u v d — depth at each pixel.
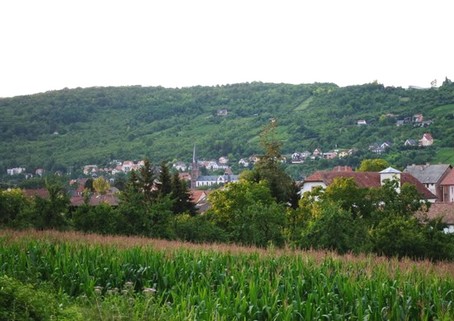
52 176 179.00
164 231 45.19
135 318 16.11
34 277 22.84
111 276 23.80
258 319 18.56
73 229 44.12
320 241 40.28
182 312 17.25
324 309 19.28
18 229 40.84
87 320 15.62
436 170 143.88
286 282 20.77
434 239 40.22
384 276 21.47
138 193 47.62
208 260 24.59
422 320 17.75
